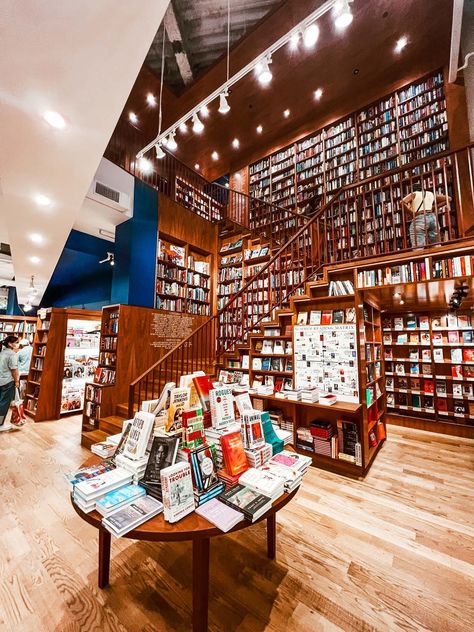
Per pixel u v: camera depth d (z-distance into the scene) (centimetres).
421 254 300
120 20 131
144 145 602
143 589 165
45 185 273
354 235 596
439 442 421
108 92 172
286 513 242
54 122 195
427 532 219
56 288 1080
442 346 485
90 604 155
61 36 138
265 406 404
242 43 547
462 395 462
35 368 575
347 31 520
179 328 590
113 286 559
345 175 648
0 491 278
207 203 805
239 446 167
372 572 179
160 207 598
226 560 188
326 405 311
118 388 454
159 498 135
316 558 191
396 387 524
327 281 366
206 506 132
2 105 180
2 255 660
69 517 237
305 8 482
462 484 294
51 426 493
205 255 736
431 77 571
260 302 644
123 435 178
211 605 154
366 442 317
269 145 823
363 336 343
